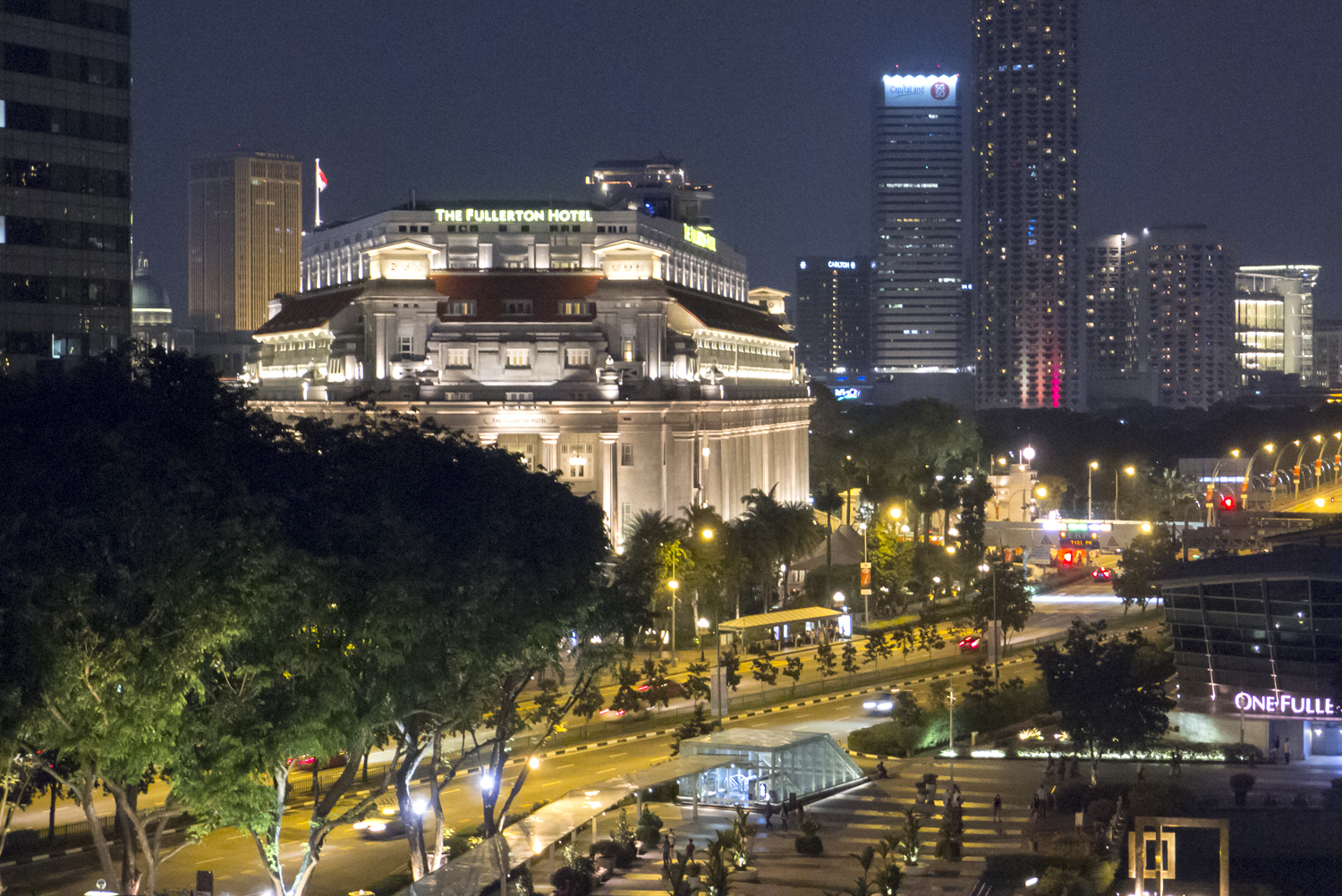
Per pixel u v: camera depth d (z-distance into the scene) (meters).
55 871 86.69
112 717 61.56
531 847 85.56
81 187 163.75
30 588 57.41
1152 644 157.50
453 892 75.50
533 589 78.94
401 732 79.50
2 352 157.25
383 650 68.81
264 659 66.62
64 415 72.12
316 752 68.31
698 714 121.31
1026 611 173.25
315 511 72.88
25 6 158.38
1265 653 130.38
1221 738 131.12
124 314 168.12
